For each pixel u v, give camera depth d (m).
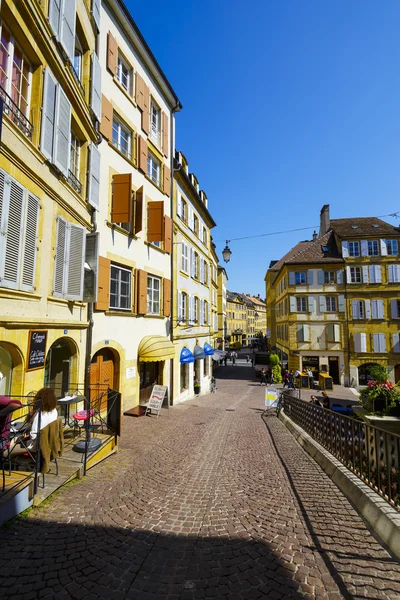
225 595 2.97
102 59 11.09
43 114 6.54
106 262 10.57
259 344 77.00
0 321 5.23
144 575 3.24
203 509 4.74
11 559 3.41
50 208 7.12
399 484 4.07
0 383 5.99
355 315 31.55
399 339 30.81
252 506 4.82
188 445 8.63
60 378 8.81
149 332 13.97
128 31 12.75
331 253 33.53
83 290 8.77
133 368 12.50
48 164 6.97
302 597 2.92
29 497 4.48
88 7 9.47
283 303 35.84
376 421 8.38
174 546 3.75
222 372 41.72
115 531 4.05
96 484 5.47
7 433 4.95
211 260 27.94
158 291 15.20
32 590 3.01
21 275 5.86
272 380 30.72
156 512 4.61
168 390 15.70
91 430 7.55
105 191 10.95
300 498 5.09
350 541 3.83
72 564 3.38
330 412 7.07
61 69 7.27
